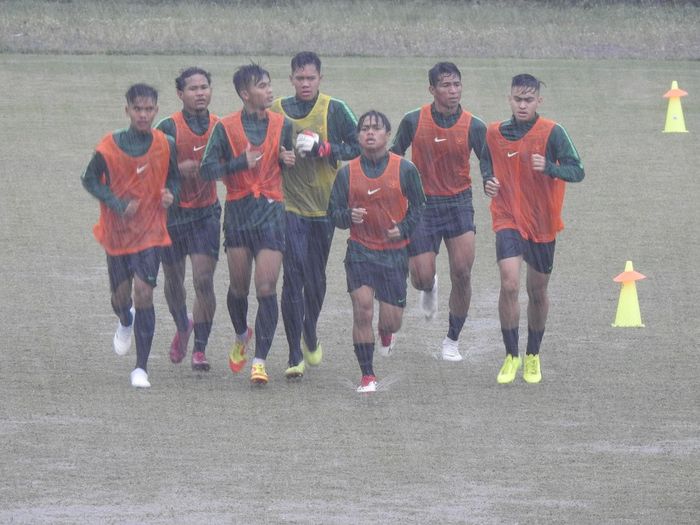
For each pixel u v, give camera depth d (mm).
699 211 54844
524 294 40219
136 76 103375
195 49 122250
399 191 28781
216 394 29406
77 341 34281
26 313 37250
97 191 28922
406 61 117625
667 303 39094
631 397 29312
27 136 74500
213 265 31047
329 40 128125
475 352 33781
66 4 148000
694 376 31188
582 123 83500
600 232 50250
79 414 27609
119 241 29359
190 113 30703
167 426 26812
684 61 122812
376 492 22875
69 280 41625
